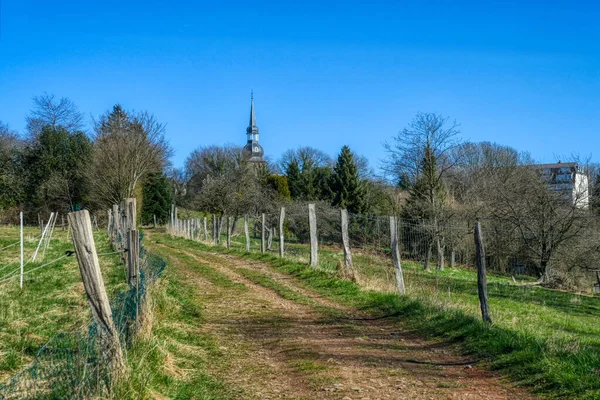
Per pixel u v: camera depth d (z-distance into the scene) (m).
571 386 6.34
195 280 16.66
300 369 7.53
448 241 29.39
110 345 5.61
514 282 22.44
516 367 7.32
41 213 46.41
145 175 44.28
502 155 47.88
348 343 9.15
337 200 54.78
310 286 15.44
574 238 24.50
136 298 7.82
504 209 28.47
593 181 31.42
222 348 8.72
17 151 49.41
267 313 11.77
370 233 23.27
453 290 17.41
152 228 57.81
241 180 52.38
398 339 9.54
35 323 9.01
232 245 35.59
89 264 5.57
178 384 6.60
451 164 35.25
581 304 17.77
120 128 40.97
